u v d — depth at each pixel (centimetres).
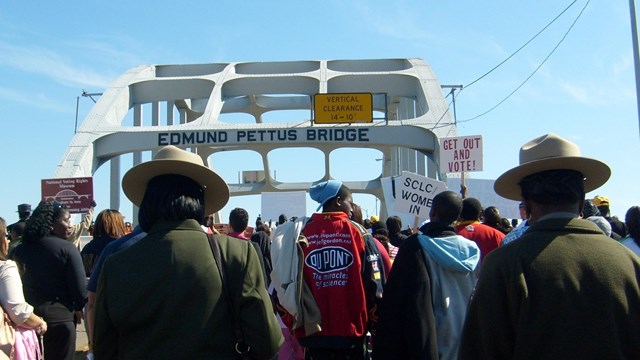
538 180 315
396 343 476
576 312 277
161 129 3569
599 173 335
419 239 506
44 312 657
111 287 337
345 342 537
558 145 324
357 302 540
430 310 476
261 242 1117
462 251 510
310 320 534
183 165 359
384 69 4603
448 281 505
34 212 681
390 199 1319
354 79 4300
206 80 4275
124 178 374
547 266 286
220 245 349
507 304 289
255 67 4634
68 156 3516
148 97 4372
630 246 680
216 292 334
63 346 668
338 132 3422
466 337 300
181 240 341
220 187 376
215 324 331
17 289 562
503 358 291
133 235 596
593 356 273
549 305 279
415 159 4366
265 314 338
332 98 3312
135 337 334
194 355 325
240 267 346
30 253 667
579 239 294
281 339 346
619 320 278
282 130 3397
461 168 1230
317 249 550
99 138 3638
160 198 351
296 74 4291
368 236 562
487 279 296
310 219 568
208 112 3778
